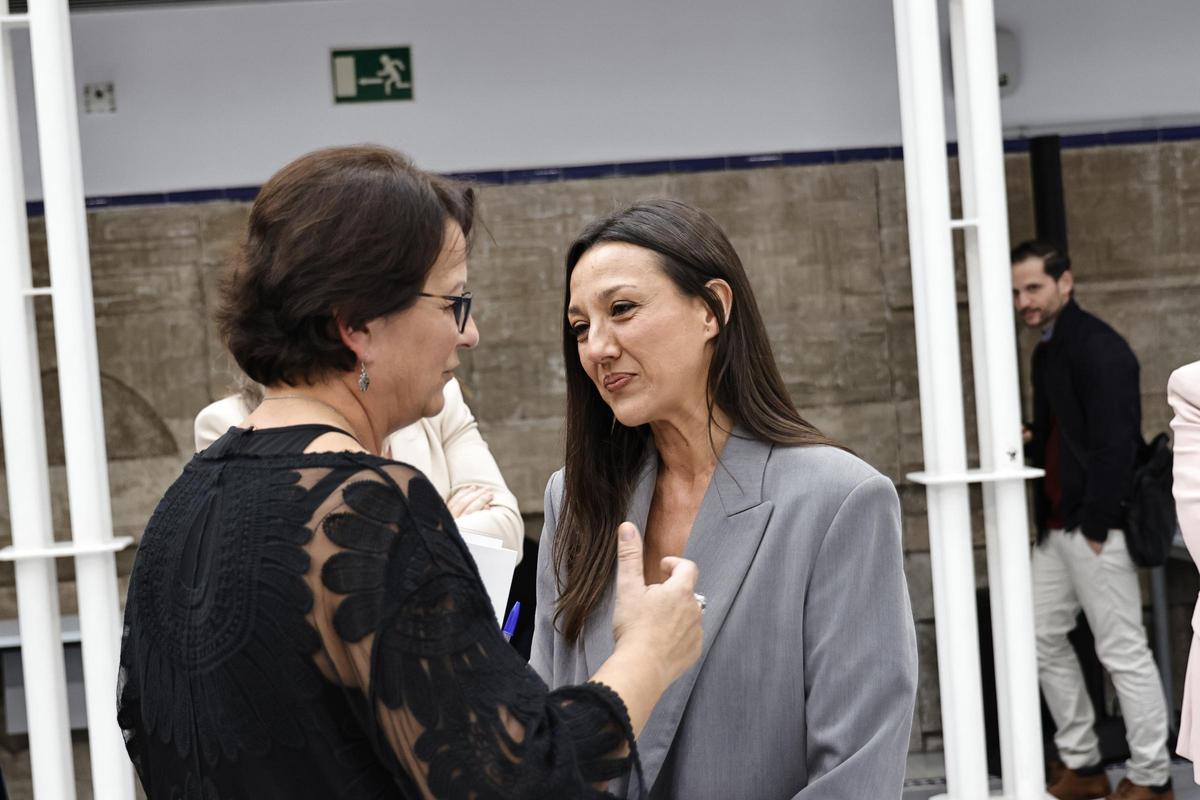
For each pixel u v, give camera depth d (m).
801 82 5.84
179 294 5.74
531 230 5.83
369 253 1.33
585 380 1.92
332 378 1.40
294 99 5.73
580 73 5.80
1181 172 5.93
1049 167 5.81
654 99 5.82
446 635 1.25
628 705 1.35
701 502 1.85
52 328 5.73
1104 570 5.02
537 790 1.23
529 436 5.88
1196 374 2.67
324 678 1.26
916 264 4.29
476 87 5.78
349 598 1.24
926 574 5.93
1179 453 2.70
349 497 1.27
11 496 3.93
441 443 3.26
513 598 3.30
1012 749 4.35
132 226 5.71
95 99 5.66
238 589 1.29
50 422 5.75
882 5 5.84
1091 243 5.94
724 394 1.85
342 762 1.26
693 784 1.74
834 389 5.91
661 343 1.78
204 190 5.73
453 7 5.75
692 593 1.47
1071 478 5.11
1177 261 5.95
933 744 5.95
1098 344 4.99
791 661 1.73
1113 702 5.97
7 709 5.44
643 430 1.95
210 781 1.32
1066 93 5.91
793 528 1.76
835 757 1.67
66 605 5.78
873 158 5.86
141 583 1.45
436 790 1.20
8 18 3.89
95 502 3.97
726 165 5.85
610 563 1.88
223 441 1.44
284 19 5.71
